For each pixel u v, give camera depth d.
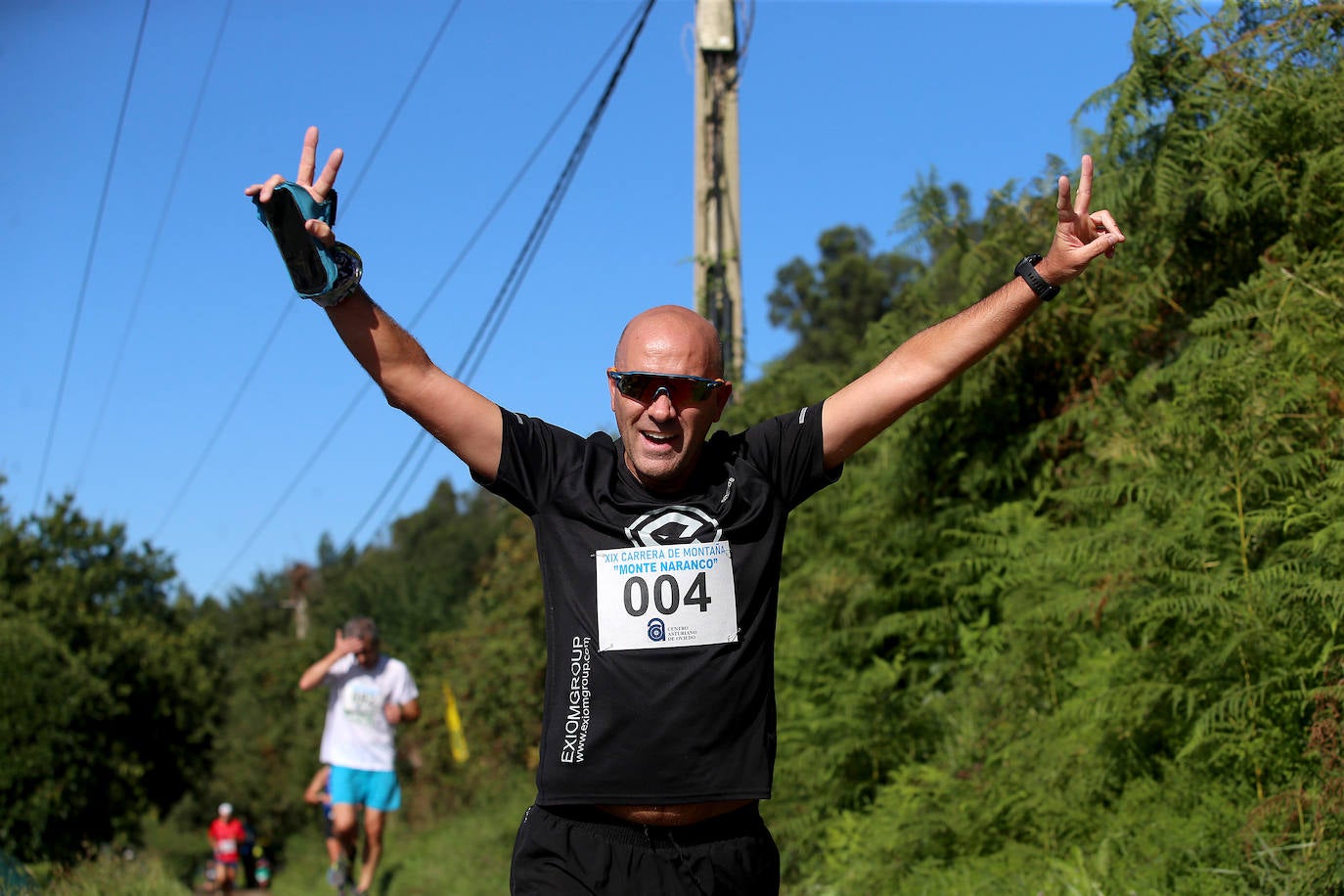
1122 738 5.38
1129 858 4.97
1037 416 7.55
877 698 6.95
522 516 18.34
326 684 9.41
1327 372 4.92
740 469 3.16
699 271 11.16
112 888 10.56
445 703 21.41
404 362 3.09
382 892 11.87
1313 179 5.67
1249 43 6.21
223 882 21.00
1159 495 5.27
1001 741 5.91
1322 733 4.26
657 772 2.96
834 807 7.17
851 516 7.85
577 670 3.03
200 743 27.80
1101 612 5.38
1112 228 3.00
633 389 3.06
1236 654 4.76
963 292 7.76
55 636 24.36
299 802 34.19
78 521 27.42
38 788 21.22
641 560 3.05
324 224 2.95
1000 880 5.33
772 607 3.13
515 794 14.28
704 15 11.27
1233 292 5.50
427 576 36.84
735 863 3.06
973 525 7.42
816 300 36.75
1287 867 4.27
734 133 11.31
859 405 3.18
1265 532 4.94
